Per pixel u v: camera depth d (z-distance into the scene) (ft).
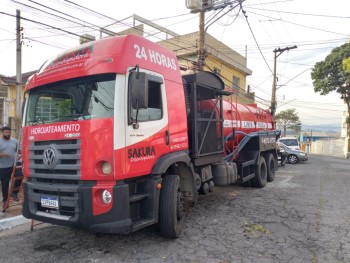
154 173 16.42
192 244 17.48
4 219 21.02
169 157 17.51
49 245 17.42
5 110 64.75
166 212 17.40
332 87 105.81
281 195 31.37
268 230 20.04
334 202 28.19
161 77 17.81
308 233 19.51
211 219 22.40
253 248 16.99
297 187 36.35
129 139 14.89
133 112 15.33
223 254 16.16
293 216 23.36
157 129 17.02
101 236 18.72
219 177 26.30
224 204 27.22
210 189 25.40
